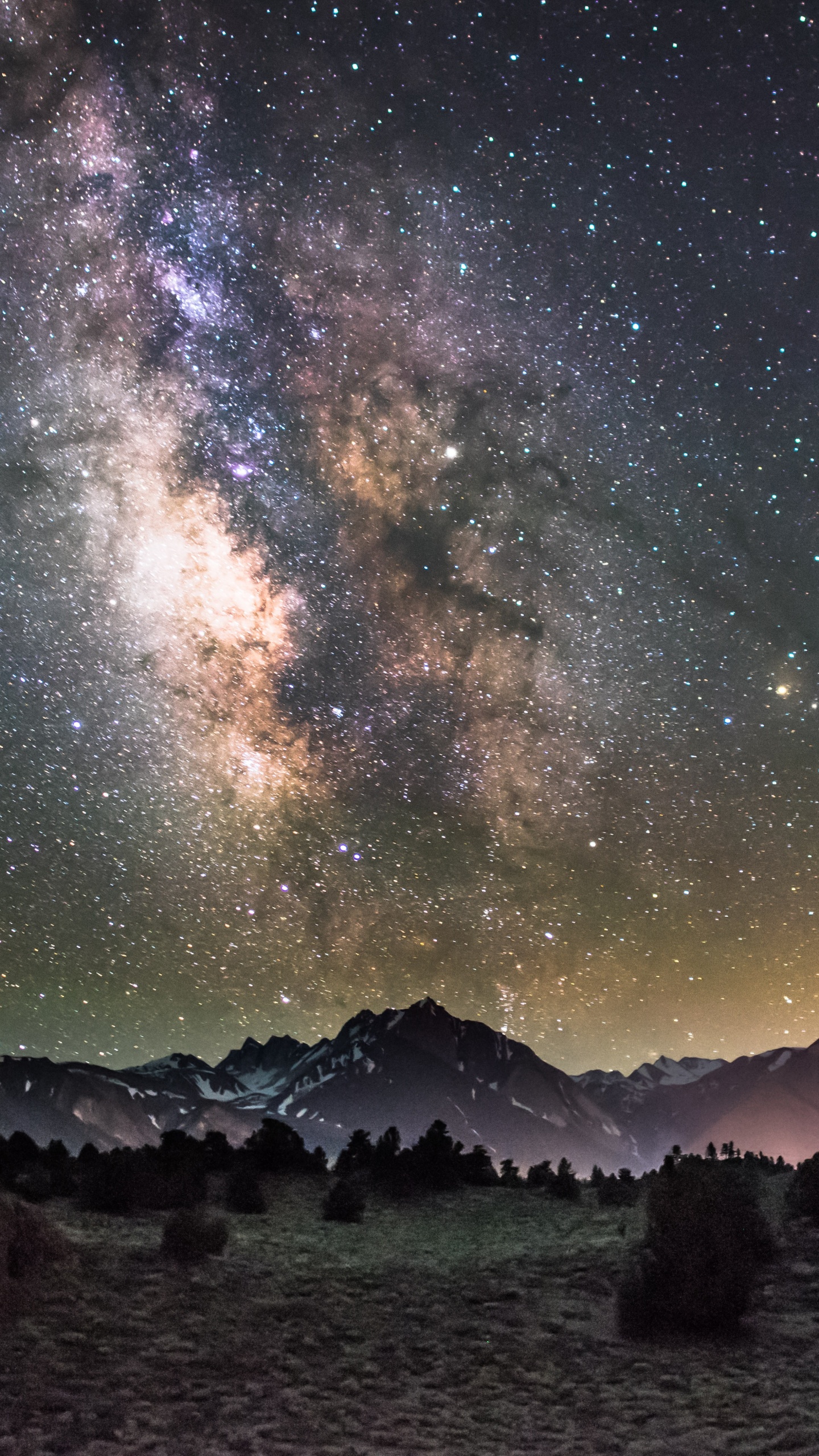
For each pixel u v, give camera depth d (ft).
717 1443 31.55
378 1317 43.86
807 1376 36.50
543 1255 53.42
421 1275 50.06
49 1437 30.17
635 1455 30.94
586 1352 40.11
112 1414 32.22
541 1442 32.14
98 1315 40.83
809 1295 44.68
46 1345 37.35
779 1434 31.78
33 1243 46.37
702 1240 44.21
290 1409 33.99
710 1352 39.34
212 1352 38.34
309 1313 43.52
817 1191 56.29
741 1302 41.88
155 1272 46.70
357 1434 32.35
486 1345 40.93
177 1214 51.44
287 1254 52.31
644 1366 38.47
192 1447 30.45
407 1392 36.27
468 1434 32.71
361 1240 56.95
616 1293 46.24
